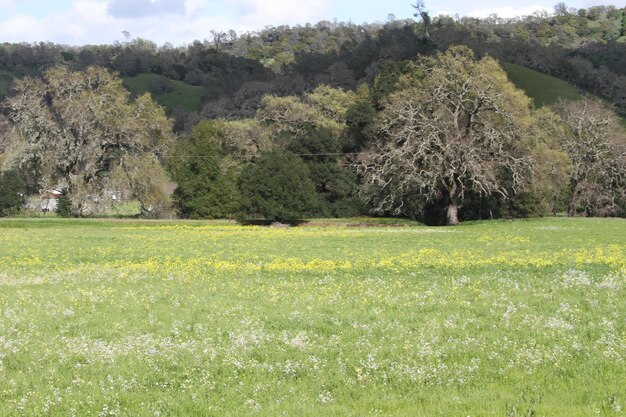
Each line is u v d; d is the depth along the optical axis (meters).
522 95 78.19
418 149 69.25
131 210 91.56
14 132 82.62
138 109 92.31
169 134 100.75
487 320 17.73
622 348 14.26
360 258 34.78
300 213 71.75
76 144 81.88
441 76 74.81
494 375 12.77
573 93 134.00
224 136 96.62
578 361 13.55
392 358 13.94
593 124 88.94
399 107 77.12
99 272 30.05
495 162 70.00
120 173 79.00
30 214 82.31
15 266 33.00
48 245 44.72
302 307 20.12
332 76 140.50
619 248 38.12
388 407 11.02
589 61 170.88
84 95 83.31
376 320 17.98
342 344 15.19
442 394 11.66
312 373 12.97
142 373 13.00
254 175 71.69
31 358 14.20
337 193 86.75
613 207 87.38
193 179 79.69
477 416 10.33
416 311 19.33
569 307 19.28
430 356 13.95
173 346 15.04
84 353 14.52
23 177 83.75
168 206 81.38
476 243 44.19
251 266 31.52
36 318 18.73
